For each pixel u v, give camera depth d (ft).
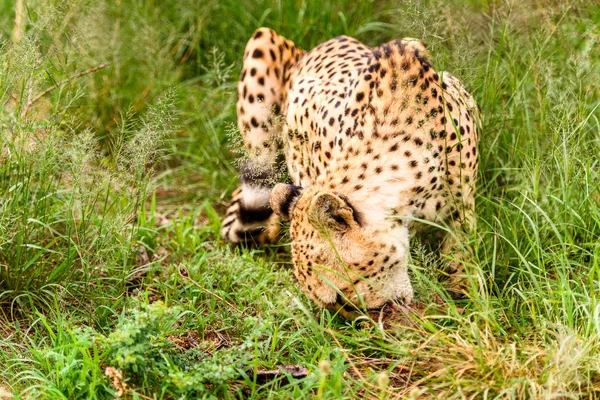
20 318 29.96
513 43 36.81
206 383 25.64
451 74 35.37
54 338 27.04
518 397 24.16
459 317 26.35
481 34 37.76
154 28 46.11
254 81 38.01
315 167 32.55
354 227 27.14
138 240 34.27
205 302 31.07
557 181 33.40
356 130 29.09
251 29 46.93
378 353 27.73
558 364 24.50
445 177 29.63
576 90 34.14
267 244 37.09
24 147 31.19
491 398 24.36
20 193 31.48
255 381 25.11
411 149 28.55
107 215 33.22
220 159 42.22
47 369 25.98
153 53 44.47
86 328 26.53
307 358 26.94
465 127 30.50
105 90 42.80
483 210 33.24
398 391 25.66
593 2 38.17
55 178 33.09
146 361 24.70
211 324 29.94
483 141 34.55
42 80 34.12
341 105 30.83
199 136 43.57
